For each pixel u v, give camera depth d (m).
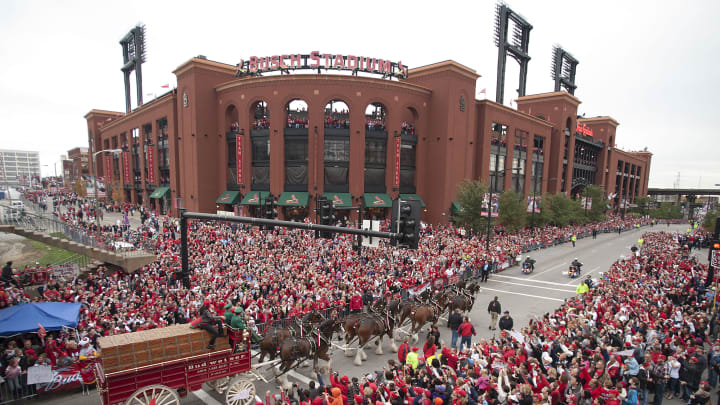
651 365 12.23
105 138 82.75
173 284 21.09
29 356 12.30
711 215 58.66
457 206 49.25
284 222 11.60
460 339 17.39
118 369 9.43
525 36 72.62
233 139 49.62
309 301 17.31
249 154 47.72
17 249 29.70
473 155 55.00
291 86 45.41
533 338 13.79
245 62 49.22
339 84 45.50
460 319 16.53
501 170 59.09
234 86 47.81
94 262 25.45
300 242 31.59
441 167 50.09
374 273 24.08
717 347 12.99
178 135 53.19
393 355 15.98
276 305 17.22
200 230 35.12
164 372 10.08
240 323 11.08
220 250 27.50
